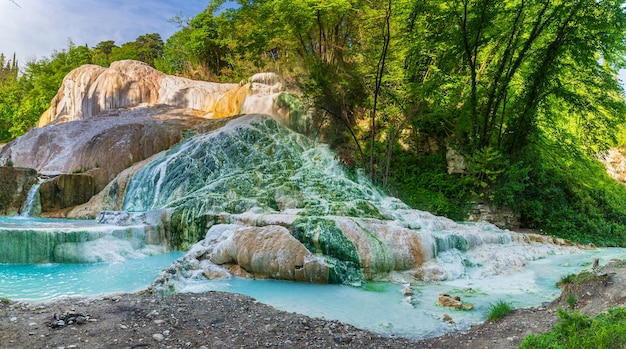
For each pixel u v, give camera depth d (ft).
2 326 15.92
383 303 23.41
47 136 68.33
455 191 58.80
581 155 66.28
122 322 17.07
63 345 14.29
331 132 67.46
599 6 53.93
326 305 22.57
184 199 42.91
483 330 18.33
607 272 21.62
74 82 89.71
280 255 28.32
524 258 38.45
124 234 35.14
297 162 56.13
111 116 75.77
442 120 65.16
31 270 28.96
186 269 28.76
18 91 160.76
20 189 52.95
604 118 60.13
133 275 27.68
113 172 57.98
